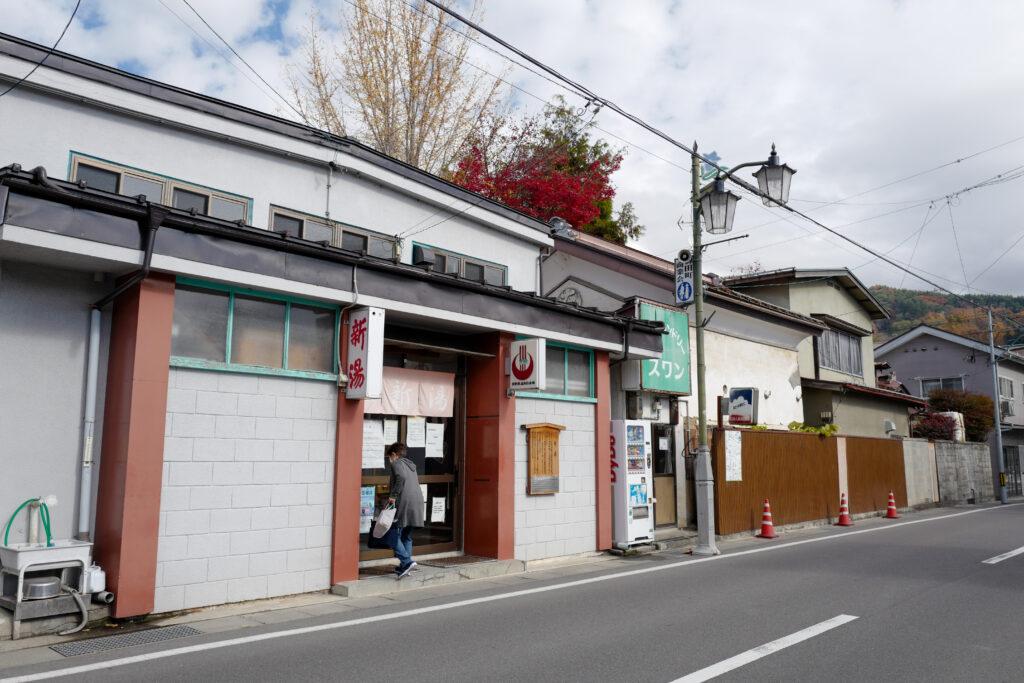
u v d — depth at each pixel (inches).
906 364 1573.6
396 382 390.0
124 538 260.2
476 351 422.6
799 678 202.8
